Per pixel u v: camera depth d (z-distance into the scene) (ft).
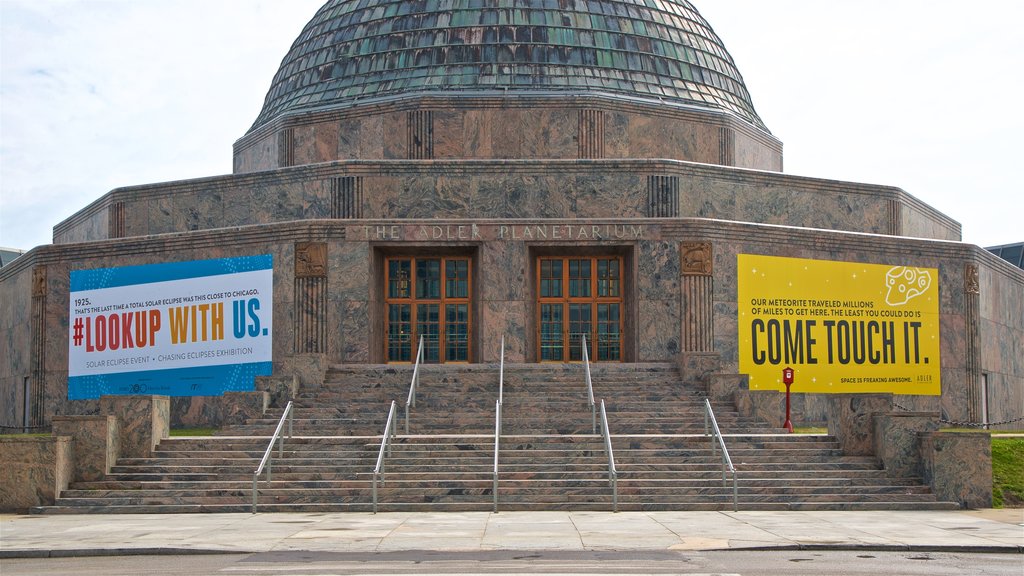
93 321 118.93
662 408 90.68
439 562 50.19
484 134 128.67
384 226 110.22
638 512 69.87
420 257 113.19
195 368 113.91
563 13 141.59
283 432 85.61
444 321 112.47
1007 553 54.70
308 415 90.79
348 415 90.74
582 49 139.33
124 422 80.64
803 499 73.00
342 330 109.40
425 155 128.47
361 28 143.95
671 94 140.46
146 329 116.37
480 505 70.79
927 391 118.21
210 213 124.16
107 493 74.64
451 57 137.90
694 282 110.01
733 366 110.32
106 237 128.47
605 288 113.29
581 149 128.57
